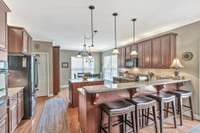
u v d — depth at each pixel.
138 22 3.53
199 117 3.35
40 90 6.09
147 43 4.67
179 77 3.62
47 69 6.18
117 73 7.35
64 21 3.44
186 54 3.62
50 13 2.93
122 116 2.50
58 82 6.75
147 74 4.94
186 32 3.64
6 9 1.96
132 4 2.52
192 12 2.90
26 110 3.53
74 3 2.48
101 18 3.24
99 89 2.38
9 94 2.62
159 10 2.79
